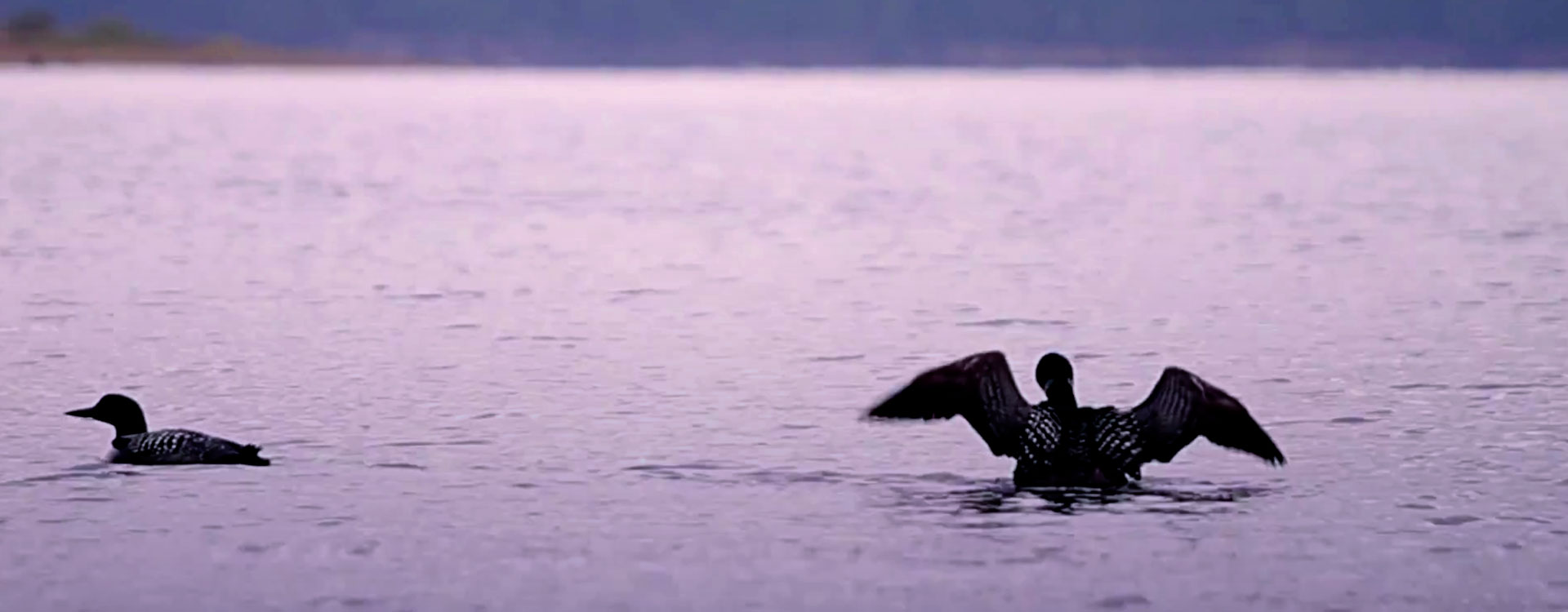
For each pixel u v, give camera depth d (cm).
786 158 5641
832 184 4516
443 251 2912
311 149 5981
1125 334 2075
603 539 1255
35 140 6244
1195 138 6756
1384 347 1969
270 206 3769
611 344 2000
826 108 9831
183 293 2394
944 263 2769
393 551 1228
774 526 1283
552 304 2297
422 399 1700
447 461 1462
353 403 1683
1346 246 2980
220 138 6512
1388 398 1700
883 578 1174
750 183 4562
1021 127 7675
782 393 1728
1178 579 1171
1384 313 2220
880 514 1305
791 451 1492
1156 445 1280
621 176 4781
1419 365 1861
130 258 2789
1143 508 1312
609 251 2920
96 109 8656
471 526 1281
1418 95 11356
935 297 2373
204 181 4478
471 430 1570
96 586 1160
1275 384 1773
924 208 3803
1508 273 2600
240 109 8950
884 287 2472
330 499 1344
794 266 2723
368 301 2323
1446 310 2238
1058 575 1177
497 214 3631
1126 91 12862
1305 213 3631
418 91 12481
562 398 1705
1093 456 1295
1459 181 4491
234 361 1889
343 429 1575
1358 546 1236
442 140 6562
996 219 3547
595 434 1555
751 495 1360
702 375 1819
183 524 1280
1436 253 2866
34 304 2278
